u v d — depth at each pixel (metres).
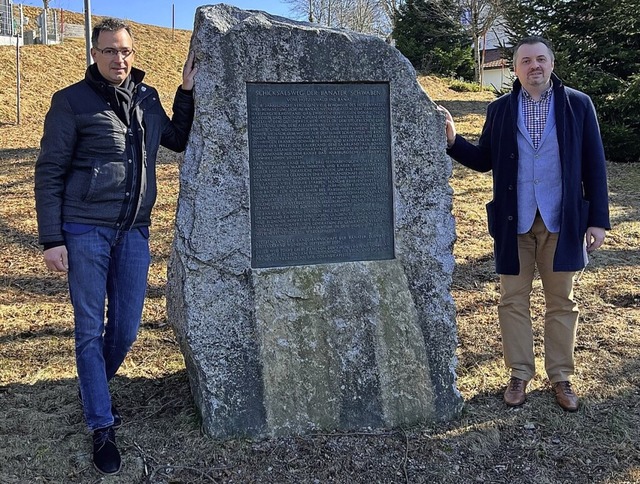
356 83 3.46
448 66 26.73
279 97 3.36
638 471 3.23
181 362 4.36
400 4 30.45
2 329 4.93
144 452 3.26
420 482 3.14
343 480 3.13
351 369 3.48
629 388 3.99
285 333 3.40
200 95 3.23
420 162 3.56
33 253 6.95
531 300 5.64
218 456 3.23
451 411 3.64
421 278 3.59
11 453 3.19
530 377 3.85
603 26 11.37
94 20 25.11
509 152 3.62
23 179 9.71
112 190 3.01
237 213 3.33
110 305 3.28
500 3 22.70
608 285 5.97
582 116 3.58
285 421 3.40
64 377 4.12
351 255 3.52
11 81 16.28
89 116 2.95
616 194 9.45
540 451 3.38
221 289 3.32
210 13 3.29
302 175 3.42
